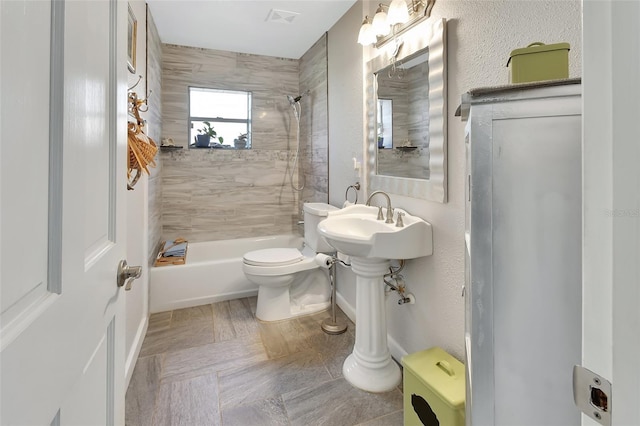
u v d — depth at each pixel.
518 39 1.14
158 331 2.26
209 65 3.19
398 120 1.83
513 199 0.64
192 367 1.84
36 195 0.44
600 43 0.34
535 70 0.77
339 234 1.59
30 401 0.41
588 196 0.36
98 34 0.67
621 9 0.32
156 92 2.66
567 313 0.61
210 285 2.74
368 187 2.15
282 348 2.04
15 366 0.38
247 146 3.43
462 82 1.39
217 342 2.11
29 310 0.42
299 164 3.51
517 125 0.63
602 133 0.34
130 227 1.84
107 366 0.75
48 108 0.47
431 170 1.57
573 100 0.60
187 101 3.16
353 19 2.30
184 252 2.80
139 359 1.91
